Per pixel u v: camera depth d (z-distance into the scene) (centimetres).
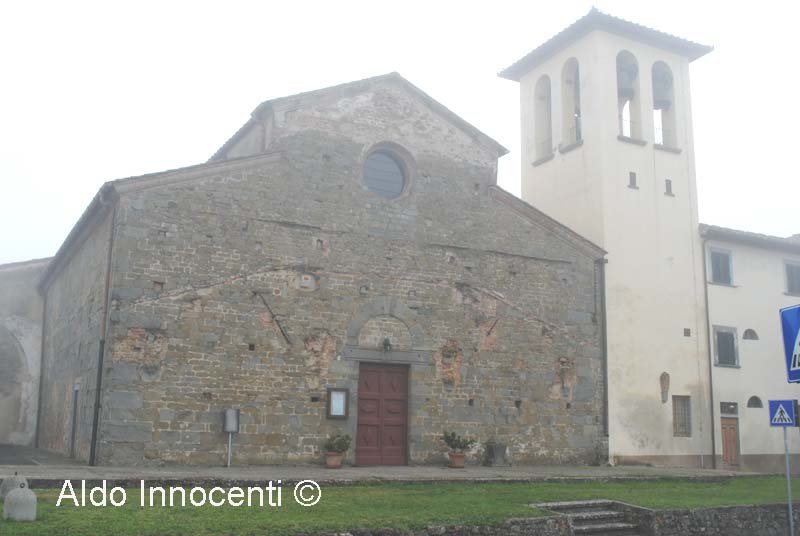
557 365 2406
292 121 2128
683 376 2686
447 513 1352
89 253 2267
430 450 2166
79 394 2169
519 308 2375
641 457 2520
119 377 1809
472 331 2286
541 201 2953
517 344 2350
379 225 2200
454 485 1719
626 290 2616
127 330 1836
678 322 2720
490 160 2414
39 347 3162
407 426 2159
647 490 1853
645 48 2870
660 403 2605
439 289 2258
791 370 1163
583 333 2473
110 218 1956
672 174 2828
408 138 2294
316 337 2056
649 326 2642
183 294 1909
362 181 2203
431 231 2277
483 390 2272
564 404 2395
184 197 1950
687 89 2950
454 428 2209
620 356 2547
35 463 1942
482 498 1549
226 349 1939
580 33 2844
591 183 2708
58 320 2772
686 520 1582
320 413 2031
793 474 2772
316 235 2103
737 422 2794
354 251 2150
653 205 2755
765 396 2891
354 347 2103
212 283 1947
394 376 2177
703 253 2844
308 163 2127
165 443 1836
